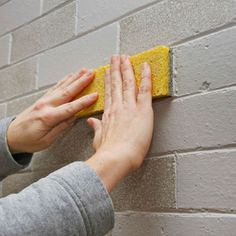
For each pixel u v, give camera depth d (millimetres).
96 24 1071
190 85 830
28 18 1309
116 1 1027
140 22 958
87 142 1008
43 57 1222
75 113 946
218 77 787
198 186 785
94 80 969
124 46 986
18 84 1299
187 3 863
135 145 808
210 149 779
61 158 1073
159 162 857
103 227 710
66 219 667
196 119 808
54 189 685
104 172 750
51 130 971
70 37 1142
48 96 980
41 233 653
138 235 868
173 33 881
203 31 827
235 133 745
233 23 782
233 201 730
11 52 1356
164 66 853
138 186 887
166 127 857
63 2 1188
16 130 975
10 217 658
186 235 789
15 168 1026
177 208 812
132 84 869
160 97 865
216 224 748
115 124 836
